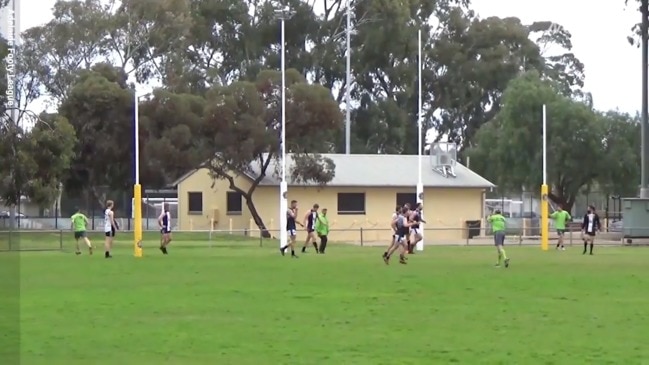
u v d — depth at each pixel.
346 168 77.25
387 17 98.38
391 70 101.94
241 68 98.94
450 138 110.50
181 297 28.88
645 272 38.59
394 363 17.92
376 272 38.28
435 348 19.56
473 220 78.12
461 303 27.30
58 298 28.61
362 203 76.12
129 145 71.94
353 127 103.56
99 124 71.56
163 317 24.33
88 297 28.89
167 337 21.05
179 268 40.53
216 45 100.25
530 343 20.20
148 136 70.50
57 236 67.75
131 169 73.12
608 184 87.44
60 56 90.06
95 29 90.06
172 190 89.69
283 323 23.20
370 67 102.19
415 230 52.62
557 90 93.75
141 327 22.58
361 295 29.38
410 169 78.38
